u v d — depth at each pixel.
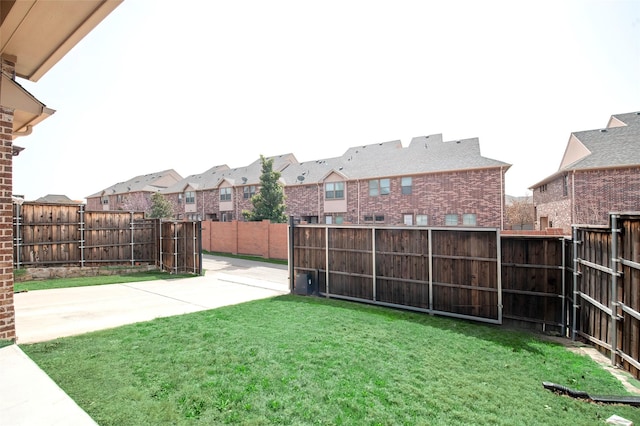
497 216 19.17
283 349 4.85
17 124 5.32
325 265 9.34
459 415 3.18
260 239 21.38
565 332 6.12
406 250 7.77
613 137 18.47
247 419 3.02
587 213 16.92
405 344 5.21
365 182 23.73
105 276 13.04
